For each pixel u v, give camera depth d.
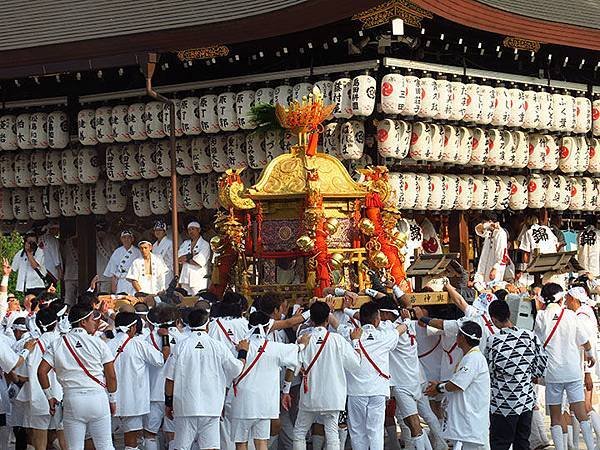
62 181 43.38
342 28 36.44
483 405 22.05
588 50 41.53
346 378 24.28
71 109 43.12
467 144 39.41
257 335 23.67
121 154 41.88
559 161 42.97
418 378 25.59
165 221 42.81
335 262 28.20
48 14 42.81
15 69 41.16
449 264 30.20
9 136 43.25
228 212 30.58
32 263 43.31
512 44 39.22
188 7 39.91
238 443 23.56
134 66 40.19
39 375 22.92
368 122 38.41
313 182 28.34
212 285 30.44
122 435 30.30
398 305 26.16
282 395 25.14
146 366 24.86
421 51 38.03
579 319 26.03
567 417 27.12
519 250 42.88
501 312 22.98
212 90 40.12
